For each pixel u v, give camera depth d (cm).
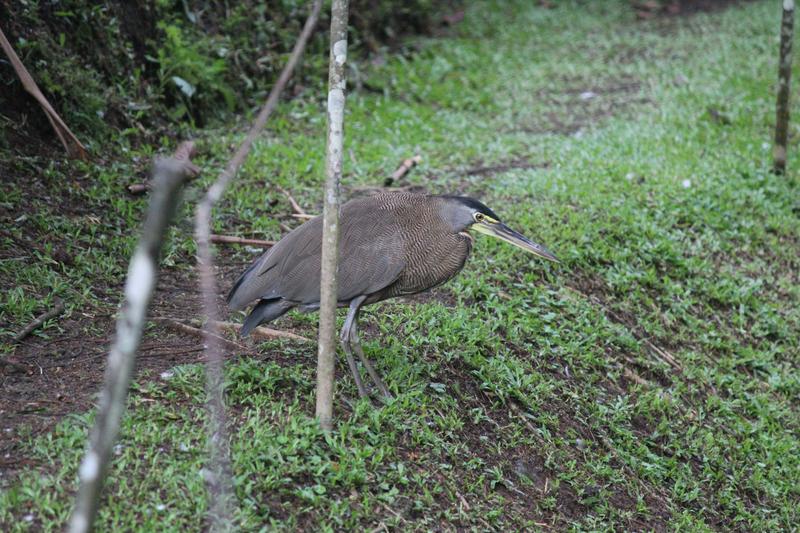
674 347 1026
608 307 1036
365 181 1264
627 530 745
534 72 1898
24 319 777
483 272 1022
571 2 2442
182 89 1350
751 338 1080
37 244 906
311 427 672
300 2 1723
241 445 636
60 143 1121
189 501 583
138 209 1047
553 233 1119
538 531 688
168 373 729
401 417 726
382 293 752
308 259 723
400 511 640
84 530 368
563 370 902
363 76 1727
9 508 552
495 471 724
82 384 706
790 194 1366
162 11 1416
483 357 858
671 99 1708
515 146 1452
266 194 1159
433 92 1723
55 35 1207
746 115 1634
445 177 1299
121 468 601
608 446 829
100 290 867
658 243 1153
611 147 1452
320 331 659
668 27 2267
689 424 913
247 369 726
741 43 2072
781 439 937
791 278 1202
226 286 933
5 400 669
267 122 1447
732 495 845
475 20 2231
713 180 1355
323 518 605
